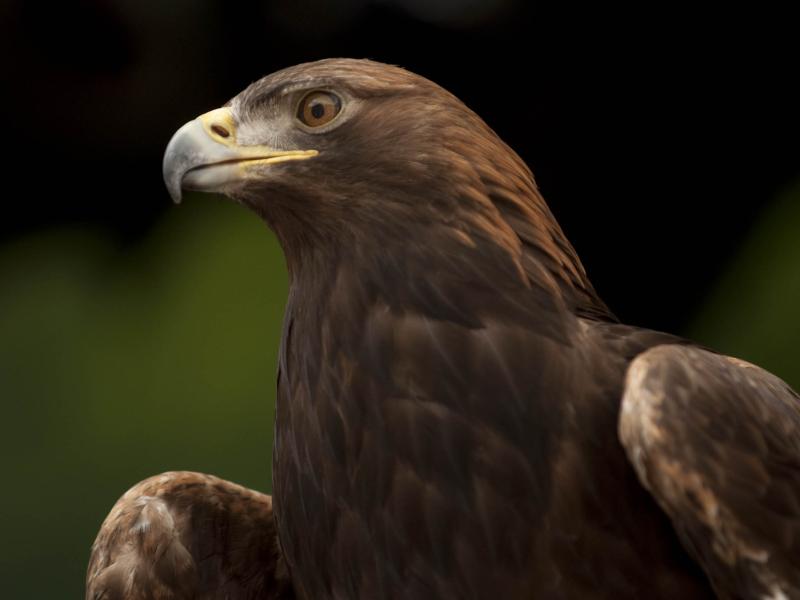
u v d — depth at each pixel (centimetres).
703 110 1377
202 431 1059
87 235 1310
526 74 1376
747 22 1343
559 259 496
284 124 523
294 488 493
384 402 468
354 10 1338
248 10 1317
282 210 518
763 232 1060
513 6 1337
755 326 1029
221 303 1095
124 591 527
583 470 446
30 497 1062
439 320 471
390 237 490
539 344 463
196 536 548
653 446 428
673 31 1351
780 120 1370
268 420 1053
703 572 446
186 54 1319
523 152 1390
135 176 1339
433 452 457
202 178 524
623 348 464
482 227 486
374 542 464
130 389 1081
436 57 1373
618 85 1375
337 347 485
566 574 441
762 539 425
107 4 1278
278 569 558
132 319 1116
